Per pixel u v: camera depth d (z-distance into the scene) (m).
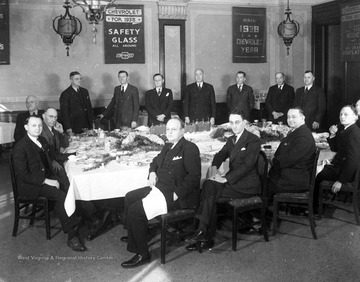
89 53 8.62
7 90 8.26
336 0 8.73
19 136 6.16
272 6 9.54
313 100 7.29
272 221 4.65
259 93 9.65
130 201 4.02
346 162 4.47
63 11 8.38
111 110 7.68
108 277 3.48
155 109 7.70
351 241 4.13
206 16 9.16
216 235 4.32
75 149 5.07
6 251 4.02
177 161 3.85
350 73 8.95
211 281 3.39
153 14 8.88
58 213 4.07
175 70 9.12
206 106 7.92
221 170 4.41
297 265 3.63
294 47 9.50
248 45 9.48
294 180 4.26
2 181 6.58
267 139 5.36
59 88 8.52
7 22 8.09
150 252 3.94
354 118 4.62
